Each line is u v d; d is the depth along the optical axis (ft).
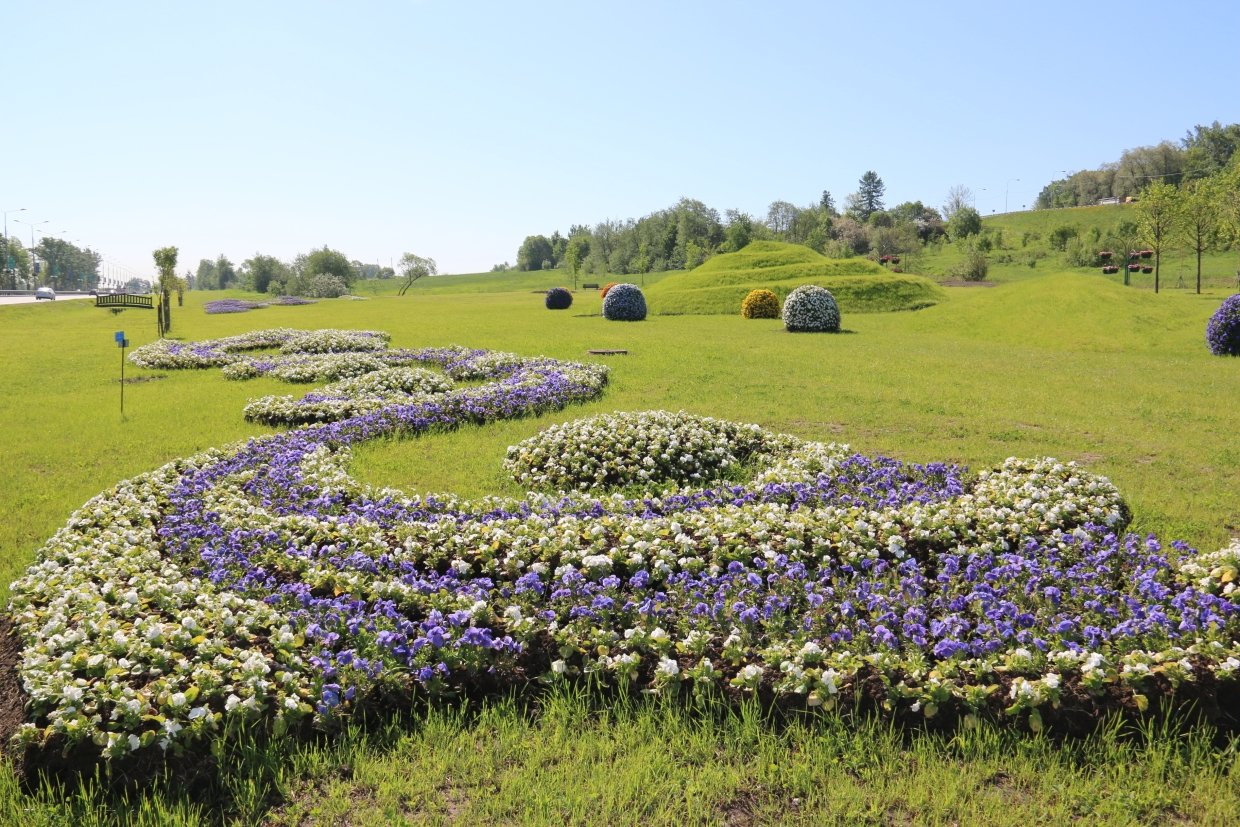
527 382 50.60
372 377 55.31
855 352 73.41
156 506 26.53
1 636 18.38
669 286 166.91
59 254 474.90
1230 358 70.28
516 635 16.67
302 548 21.93
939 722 14.43
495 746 14.32
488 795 13.11
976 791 13.00
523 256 482.28
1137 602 16.69
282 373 61.67
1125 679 14.24
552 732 14.79
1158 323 84.84
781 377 57.26
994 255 281.95
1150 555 19.26
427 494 29.53
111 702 14.24
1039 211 376.27
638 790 13.12
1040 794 12.85
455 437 39.60
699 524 21.71
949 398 48.14
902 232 309.83
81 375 66.28
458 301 197.06
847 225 337.72
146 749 13.57
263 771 13.52
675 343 81.20
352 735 14.37
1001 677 14.93
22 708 15.35
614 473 31.83
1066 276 103.40
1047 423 40.88
